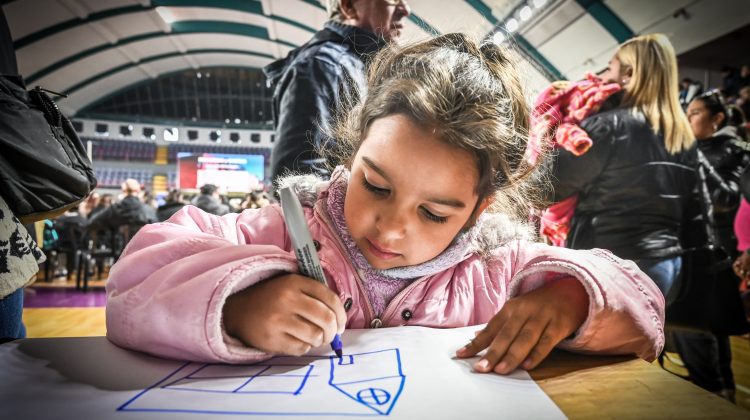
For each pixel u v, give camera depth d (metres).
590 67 5.21
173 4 8.20
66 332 2.66
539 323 0.43
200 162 11.73
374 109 0.50
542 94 1.46
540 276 0.51
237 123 13.75
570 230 1.49
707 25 4.17
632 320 0.45
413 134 0.44
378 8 1.06
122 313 0.44
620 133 1.36
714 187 2.12
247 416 0.30
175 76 13.05
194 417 0.30
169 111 13.66
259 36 9.61
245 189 11.65
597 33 4.78
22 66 8.71
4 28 0.73
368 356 0.43
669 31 4.42
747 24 3.94
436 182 0.45
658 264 1.39
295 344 0.40
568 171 1.41
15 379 0.36
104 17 8.17
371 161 0.46
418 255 0.50
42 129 0.62
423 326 0.57
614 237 1.42
